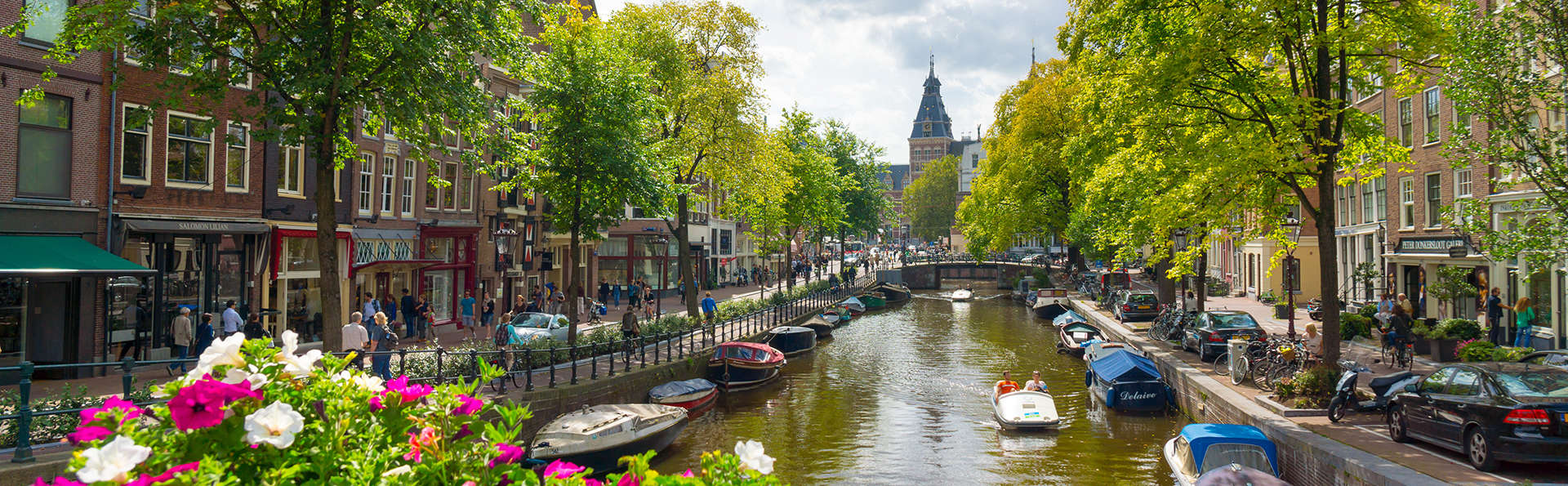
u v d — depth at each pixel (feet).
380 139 88.07
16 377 54.24
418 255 95.35
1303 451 41.50
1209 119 54.65
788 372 94.27
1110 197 95.55
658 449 55.21
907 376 90.27
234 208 68.13
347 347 51.52
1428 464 35.96
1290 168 46.44
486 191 109.19
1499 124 43.09
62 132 56.39
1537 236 42.98
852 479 51.08
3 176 53.21
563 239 129.80
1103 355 79.51
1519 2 42.57
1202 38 48.37
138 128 61.41
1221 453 41.83
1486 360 56.13
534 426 54.34
